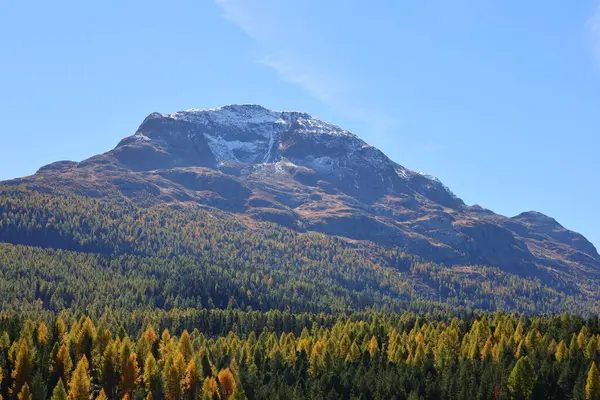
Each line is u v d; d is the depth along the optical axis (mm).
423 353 186500
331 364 180375
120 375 174250
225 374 165750
